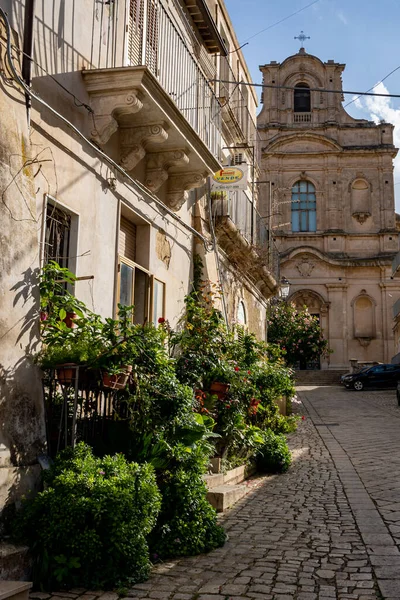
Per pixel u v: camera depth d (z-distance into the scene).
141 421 6.11
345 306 42.03
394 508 7.29
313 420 18.31
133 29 9.10
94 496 4.82
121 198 8.44
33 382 5.40
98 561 4.79
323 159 43.47
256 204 21.70
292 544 5.88
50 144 6.66
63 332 5.86
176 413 6.31
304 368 41.62
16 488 4.91
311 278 42.41
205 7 12.20
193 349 9.12
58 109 6.86
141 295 9.47
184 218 11.58
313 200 43.50
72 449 5.39
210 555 5.57
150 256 9.52
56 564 4.70
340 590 4.68
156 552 5.46
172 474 5.99
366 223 42.81
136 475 5.23
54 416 5.92
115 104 7.43
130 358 5.89
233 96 16.77
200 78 10.77
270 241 20.83
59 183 6.81
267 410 12.25
